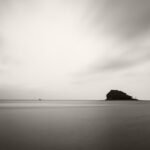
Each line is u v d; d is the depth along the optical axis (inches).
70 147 634.2
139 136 788.6
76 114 1915.6
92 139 751.1
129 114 1886.1
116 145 645.9
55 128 1039.0
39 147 640.4
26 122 1278.3
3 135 852.6
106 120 1376.7
